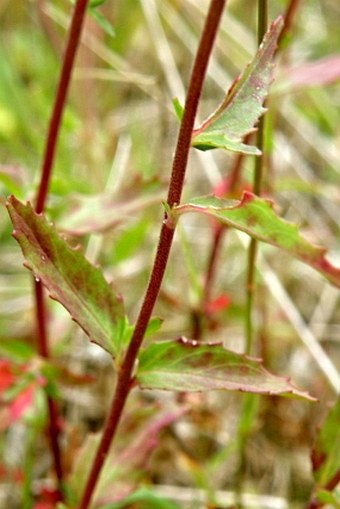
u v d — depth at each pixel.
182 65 0.52
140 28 0.51
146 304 0.27
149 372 0.28
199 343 0.27
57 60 0.50
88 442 0.33
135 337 0.27
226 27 0.46
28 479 0.36
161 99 0.46
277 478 0.40
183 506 0.38
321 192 0.41
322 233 0.47
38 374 0.34
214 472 0.40
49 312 0.38
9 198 0.26
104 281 0.27
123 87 0.52
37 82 0.50
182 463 0.37
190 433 0.40
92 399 0.41
